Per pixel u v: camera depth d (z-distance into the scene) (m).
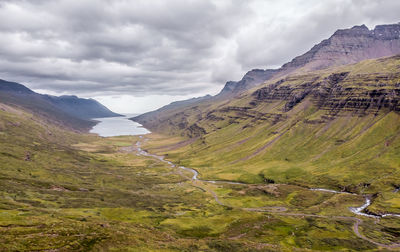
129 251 73.56
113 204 166.12
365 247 121.56
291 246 118.56
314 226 150.12
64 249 67.44
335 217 171.38
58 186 194.88
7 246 62.97
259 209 195.12
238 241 110.12
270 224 150.38
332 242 125.25
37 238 71.88
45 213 113.06
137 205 174.88
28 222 86.38
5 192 146.75
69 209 134.25
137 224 115.06
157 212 158.50
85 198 172.38
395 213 174.62
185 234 121.94
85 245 72.62
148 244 82.94
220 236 125.12
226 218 154.88
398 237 136.00
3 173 197.25
